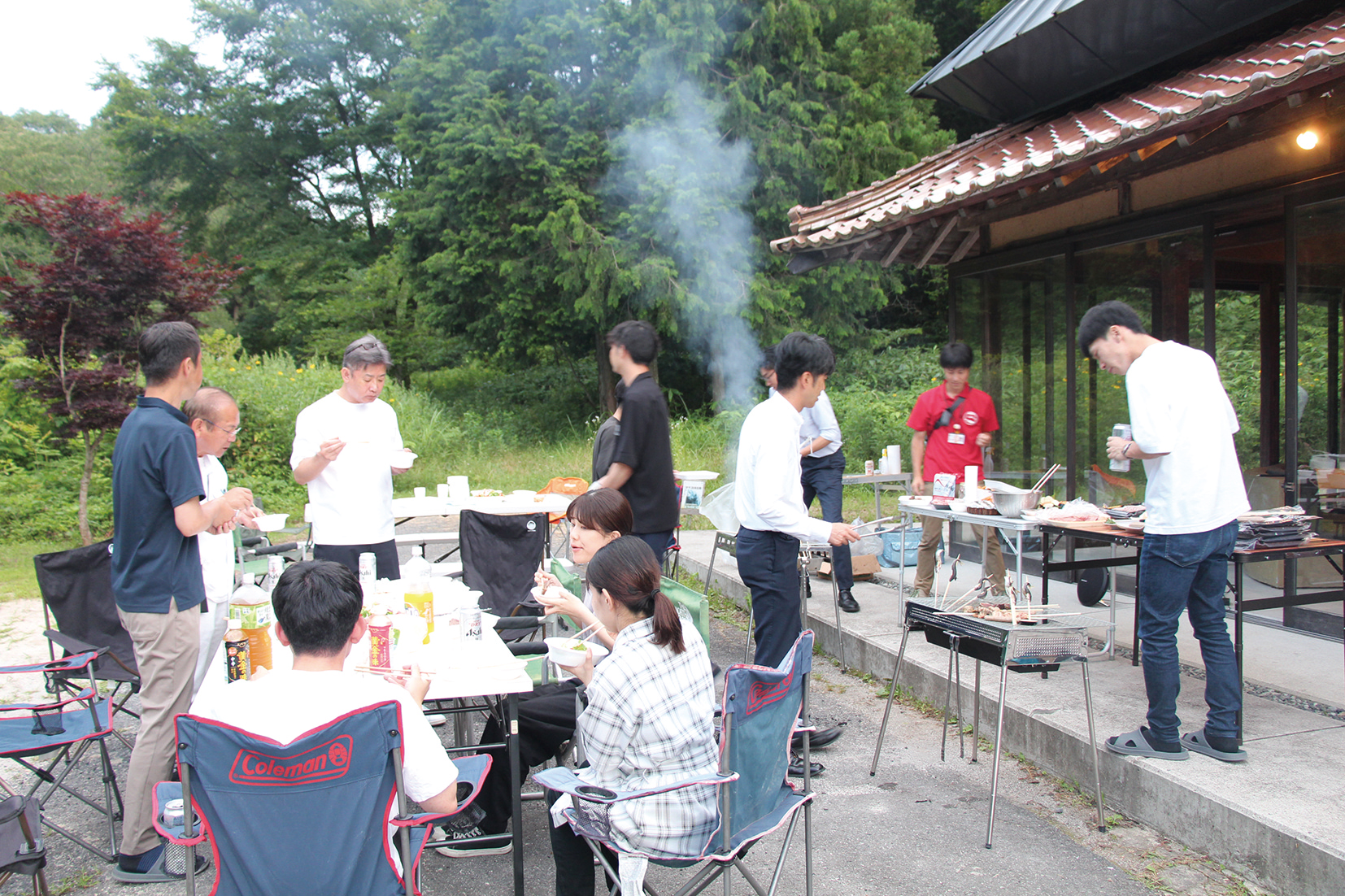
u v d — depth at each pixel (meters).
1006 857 2.98
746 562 3.63
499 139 14.33
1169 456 3.10
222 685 2.48
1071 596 5.71
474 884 2.92
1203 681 4.07
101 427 8.95
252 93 24.50
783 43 15.45
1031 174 4.57
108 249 8.80
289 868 1.87
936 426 5.46
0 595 6.96
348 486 4.20
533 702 3.15
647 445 3.86
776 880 2.42
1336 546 3.38
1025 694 3.95
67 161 28.22
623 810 2.18
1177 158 4.42
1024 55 5.66
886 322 20.64
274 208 25.11
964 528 7.04
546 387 19.70
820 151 14.92
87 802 3.19
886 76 15.86
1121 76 5.74
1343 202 4.34
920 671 4.47
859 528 5.03
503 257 15.76
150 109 24.39
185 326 2.99
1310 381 4.69
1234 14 4.92
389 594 3.26
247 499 3.10
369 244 25.02
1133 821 3.18
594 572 2.30
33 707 3.03
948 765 3.74
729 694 2.12
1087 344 3.39
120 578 2.90
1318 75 3.43
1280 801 2.82
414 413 14.41
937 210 5.18
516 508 5.86
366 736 1.91
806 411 5.61
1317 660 4.31
